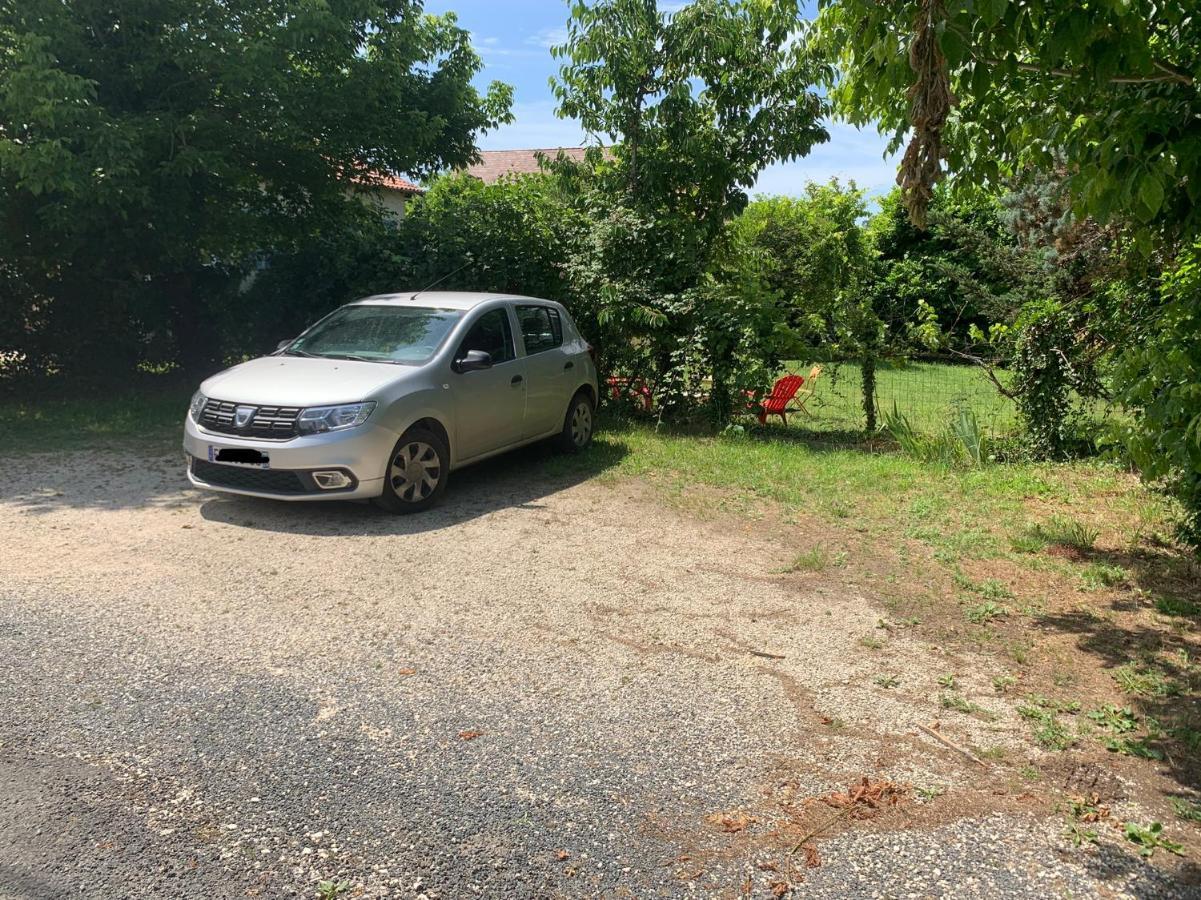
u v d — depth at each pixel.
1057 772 3.48
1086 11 3.57
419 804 3.14
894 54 3.82
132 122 10.38
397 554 5.97
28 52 9.26
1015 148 5.63
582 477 8.39
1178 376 4.12
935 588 5.55
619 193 11.83
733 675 4.28
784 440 10.43
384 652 4.42
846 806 3.21
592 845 2.94
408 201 14.69
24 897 2.60
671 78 11.66
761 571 5.82
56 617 4.70
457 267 11.98
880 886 2.77
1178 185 4.18
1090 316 8.91
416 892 2.69
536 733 3.67
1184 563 6.08
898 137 5.43
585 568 5.80
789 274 18.25
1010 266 13.92
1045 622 5.04
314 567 5.65
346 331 7.95
